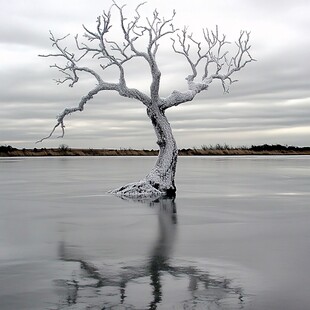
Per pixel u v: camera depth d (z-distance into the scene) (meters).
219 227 17.81
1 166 86.88
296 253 13.32
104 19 28.45
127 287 10.12
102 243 14.80
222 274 11.12
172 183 29.92
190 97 29.77
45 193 31.47
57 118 29.84
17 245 14.57
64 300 9.33
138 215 20.88
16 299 9.41
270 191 32.66
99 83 29.27
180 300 9.30
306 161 121.50
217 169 70.38
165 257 12.84
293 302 9.21
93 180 44.88
